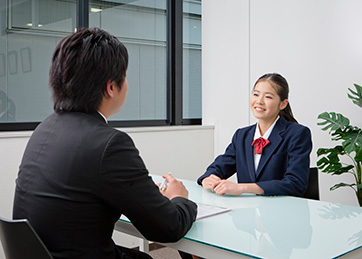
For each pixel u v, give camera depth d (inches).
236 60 145.9
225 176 83.4
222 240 45.1
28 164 43.8
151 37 147.7
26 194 42.6
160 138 137.0
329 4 122.0
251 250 41.8
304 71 128.5
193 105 160.4
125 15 140.3
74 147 41.0
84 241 40.8
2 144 103.7
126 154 41.2
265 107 77.3
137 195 41.1
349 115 118.6
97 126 42.2
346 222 51.9
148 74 147.1
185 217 46.8
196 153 147.8
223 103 150.8
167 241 44.4
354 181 118.0
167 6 152.2
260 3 138.5
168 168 139.4
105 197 40.3
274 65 135.7
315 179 84.8
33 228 40.1
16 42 115.6
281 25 133.4
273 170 76.4
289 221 52.5
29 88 118.6
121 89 45.8
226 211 57.7
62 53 43.8
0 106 113.0
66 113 44.6
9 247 42.7
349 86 118.3
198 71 161.6
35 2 119.0
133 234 54.4
